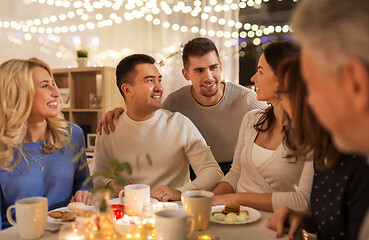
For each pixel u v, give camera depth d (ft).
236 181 4.99
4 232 3.31
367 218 2.16
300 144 3.01
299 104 2.89
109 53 13.33
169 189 4.51
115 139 5.57
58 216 3.62
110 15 13.17
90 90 13.02
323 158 3.10
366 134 1.58
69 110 12.67
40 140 4.76
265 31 11.13
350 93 1.50
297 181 4.28
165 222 2.60
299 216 3.28
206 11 11.51
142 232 3.01
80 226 2.83
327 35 1.54
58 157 4.82
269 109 4.66
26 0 13.26
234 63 11.45
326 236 3.13
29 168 4.52
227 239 3.02
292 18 1.77
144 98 5.37
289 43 4.25
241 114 6.89
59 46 13.53
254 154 4.61
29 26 13.34
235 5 11.23
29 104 4.48
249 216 3.62
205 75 6.39
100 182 5.11
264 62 4.42
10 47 13.21
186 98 7.03
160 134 5.52
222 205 3.93
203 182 5.13
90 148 12.15
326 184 3.11
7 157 4.31
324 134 2.83
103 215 2.86
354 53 1.46
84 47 13.51
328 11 1.56
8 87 4.41
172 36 12.36
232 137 6.97
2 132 4.36
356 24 1.48
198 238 2.89
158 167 5.52
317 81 1.65
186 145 5.58
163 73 12.33
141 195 3.52
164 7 12.32
